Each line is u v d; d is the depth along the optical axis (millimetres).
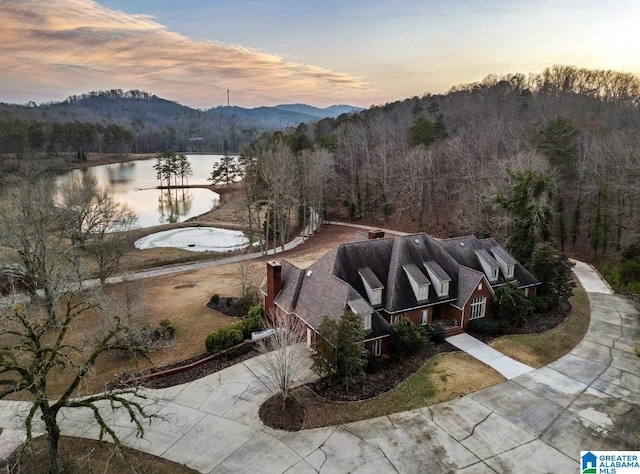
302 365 27875
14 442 21266
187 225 81625
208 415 23359
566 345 31422
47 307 33094
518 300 34156
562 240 58281
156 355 30141
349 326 24875
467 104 112938
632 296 41656
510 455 20281
